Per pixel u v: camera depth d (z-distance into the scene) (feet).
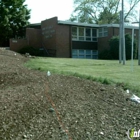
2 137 13.23
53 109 16.44
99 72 34.50
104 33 99.19
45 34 94.22
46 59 57.62
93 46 100.73
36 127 14.16
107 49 92.73
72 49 94.48
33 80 25.58
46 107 16.97
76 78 26.58
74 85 22.98
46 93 20.13
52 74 29.25
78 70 35.88
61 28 90.17
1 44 100.99
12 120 15.07
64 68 37.91
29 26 104.53
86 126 14.24
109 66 46.29
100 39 100.32
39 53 89.20
